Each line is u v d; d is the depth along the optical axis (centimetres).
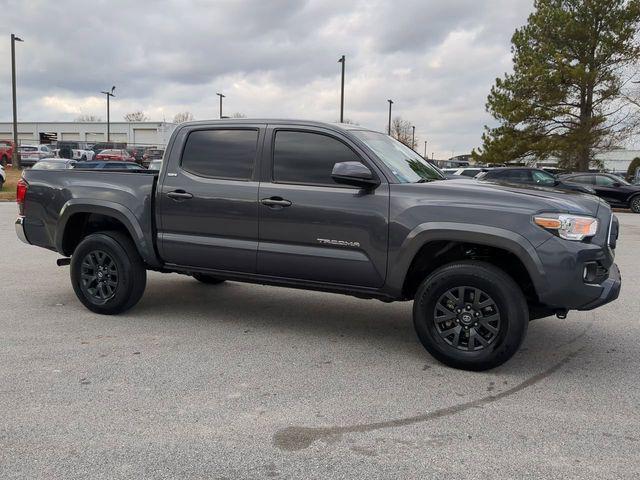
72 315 571
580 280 400
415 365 444
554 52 2819
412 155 546
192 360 446
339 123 501
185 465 292
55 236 588
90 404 362
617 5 2778
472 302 424
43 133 8031
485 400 379
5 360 439
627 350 489
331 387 397
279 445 314
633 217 1928
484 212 416
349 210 454
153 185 539
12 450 305
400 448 312
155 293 679
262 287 727
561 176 2245
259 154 498
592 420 351
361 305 640
